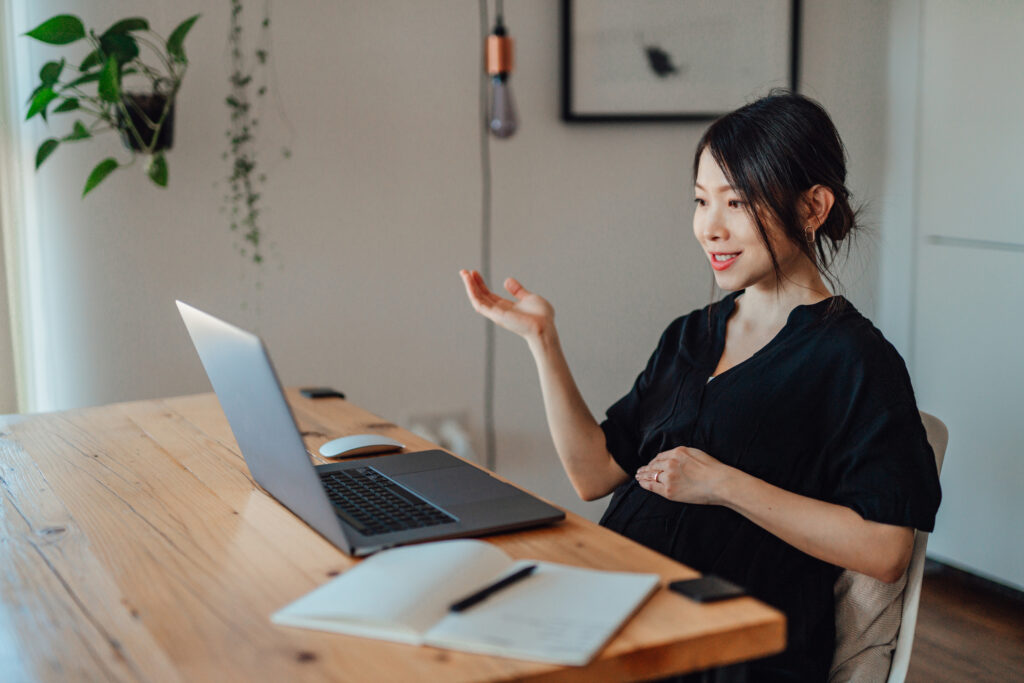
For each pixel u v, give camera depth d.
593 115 2.61
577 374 2.73
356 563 0.97
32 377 2.16
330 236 2.39
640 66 2.64
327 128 2.36
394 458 1.34
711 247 1.33
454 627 0.80
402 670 0.74
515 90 2.54
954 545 2.72
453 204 2.51
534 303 1.34
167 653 0.79
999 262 2.55
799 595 1.24
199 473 1.30
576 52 2.56
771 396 1.28
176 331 2.27
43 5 2.07
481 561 0.90
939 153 2.72
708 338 1.43
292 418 0.95
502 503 1.13
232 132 2.26
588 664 0.75
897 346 2.90
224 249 2.29
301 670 0.75
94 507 1.16
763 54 2.77
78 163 2.13
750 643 0.82
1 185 2.06
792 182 1.26
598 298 2.72
